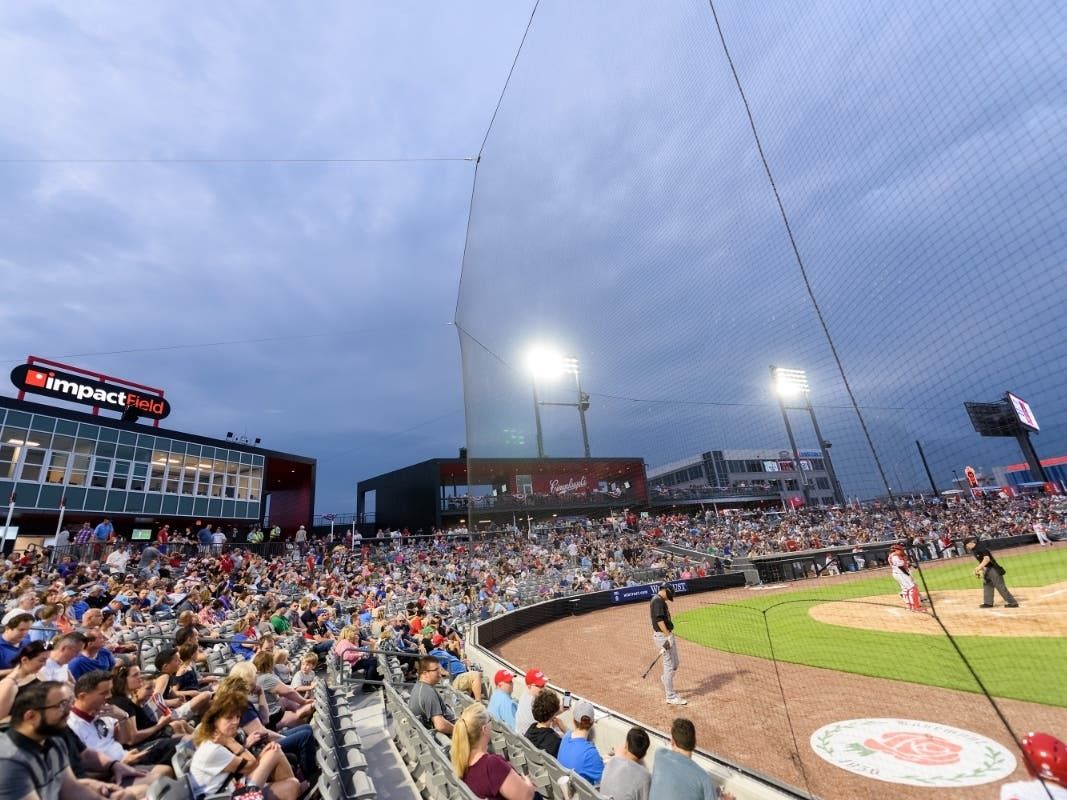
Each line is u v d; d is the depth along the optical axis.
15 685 3.63
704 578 20.05
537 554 18.08
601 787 3.42
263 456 33.09
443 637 10.25
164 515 27.06
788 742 4.71
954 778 3.63
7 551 21.33
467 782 3.24
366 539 34.16
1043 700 4.96
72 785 2.96
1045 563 17.19
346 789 3.85
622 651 10.67
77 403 25.70
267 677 5.70
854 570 21.33
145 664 7.39
